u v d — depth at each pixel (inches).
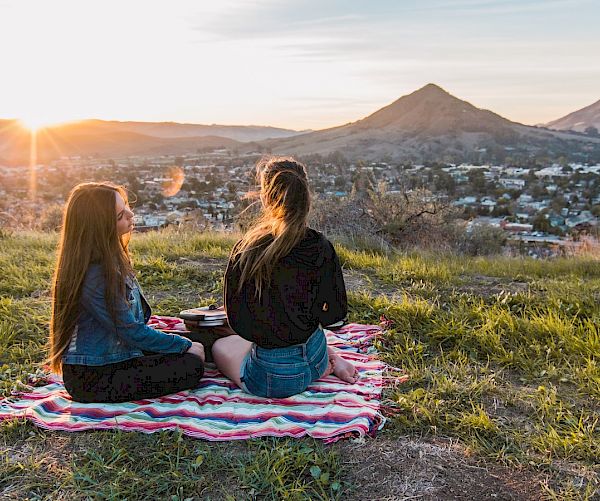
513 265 333.1
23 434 124.0
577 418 135.3
